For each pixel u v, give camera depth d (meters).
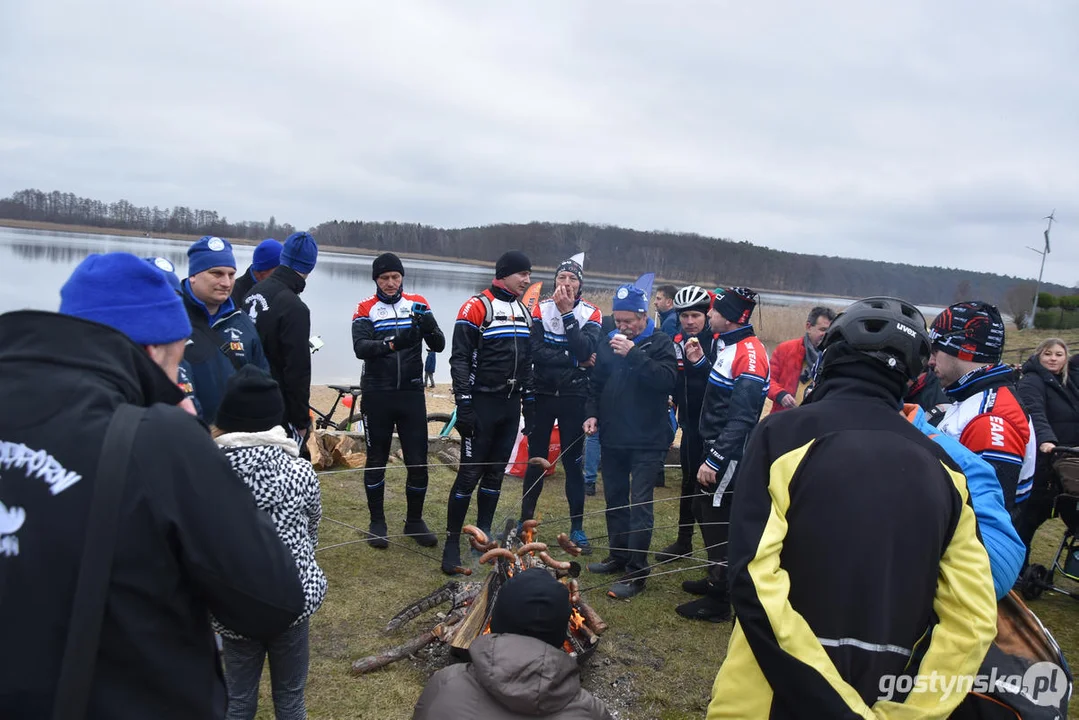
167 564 1.31
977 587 1.62
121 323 1.62
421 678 3.38
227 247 3.31
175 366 1.76
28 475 1.25
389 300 5.02
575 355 5.14
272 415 2.27
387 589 4.34
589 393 5.34
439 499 6.20
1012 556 1.86
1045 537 6.57
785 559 1.69
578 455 5.32
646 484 4.63
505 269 4.78
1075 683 3.78
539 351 5.30
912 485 1.64
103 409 1.34
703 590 4.65
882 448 1.68
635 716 3.24
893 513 1.62
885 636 1.59
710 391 4.41
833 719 1.50
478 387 4.78
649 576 4.66
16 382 1.32
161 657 1.30
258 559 1.41
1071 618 4.75
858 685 1.59
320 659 3.50
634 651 3.82
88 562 1.24
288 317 4.27
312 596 2.27
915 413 2.22
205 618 1.44
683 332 5.67
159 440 1.34
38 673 1.21
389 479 6.69
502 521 5.64
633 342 4.68
